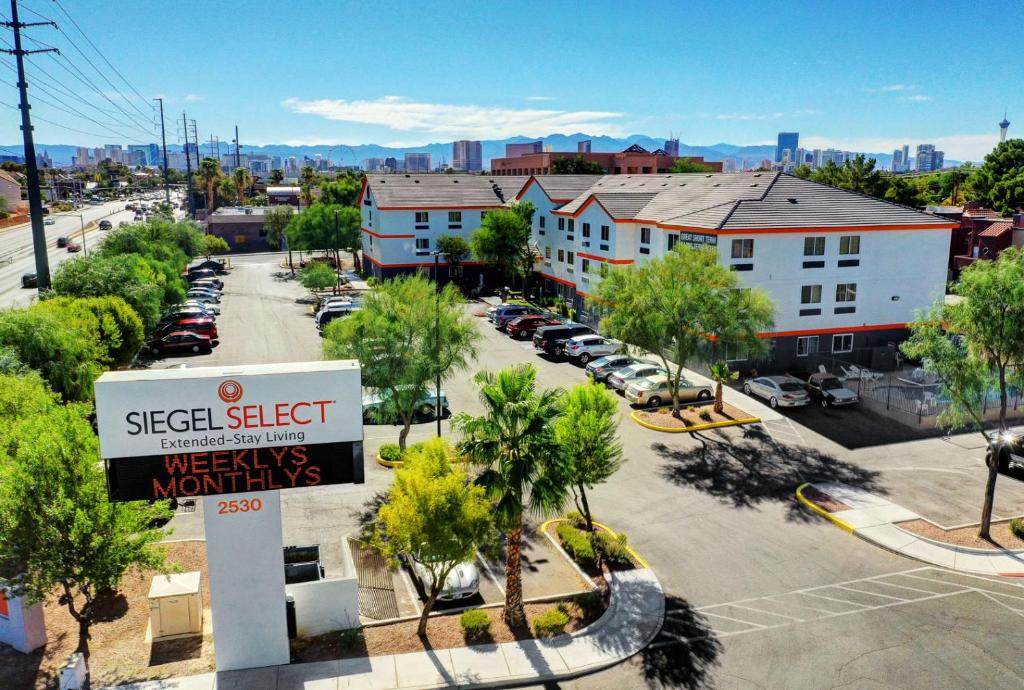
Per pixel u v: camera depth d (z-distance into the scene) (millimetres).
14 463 15867
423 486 16578
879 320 43469
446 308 28109
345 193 106625
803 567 21672
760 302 33406
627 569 21500
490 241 61156
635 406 36469
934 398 35312
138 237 66188
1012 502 25828
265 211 109500
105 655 17234
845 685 16422
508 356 46156
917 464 29281
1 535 15359
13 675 16281
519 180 77250
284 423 15898
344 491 26516
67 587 16797
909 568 21578
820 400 36625
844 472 28516
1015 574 21219
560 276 61812
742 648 17859
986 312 22078
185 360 44906
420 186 72438
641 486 27281
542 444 17500
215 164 146000
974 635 18297
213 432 15664
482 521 17125
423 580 19797
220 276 82875
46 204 163250
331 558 21781
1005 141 90562
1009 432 28797
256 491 16094
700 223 41312
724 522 24484
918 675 16750
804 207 42438
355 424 16188
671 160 128250
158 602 17844
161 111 119375
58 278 41469
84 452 16547
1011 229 60562
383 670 16875
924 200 86562
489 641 18062
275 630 16812
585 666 17109
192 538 22812
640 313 33094
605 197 52312
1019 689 16203
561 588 20703
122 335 36531
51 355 28594
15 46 39219
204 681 16344
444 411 34781
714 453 30453
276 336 51625
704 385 38156
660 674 16938
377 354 26781
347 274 82438
